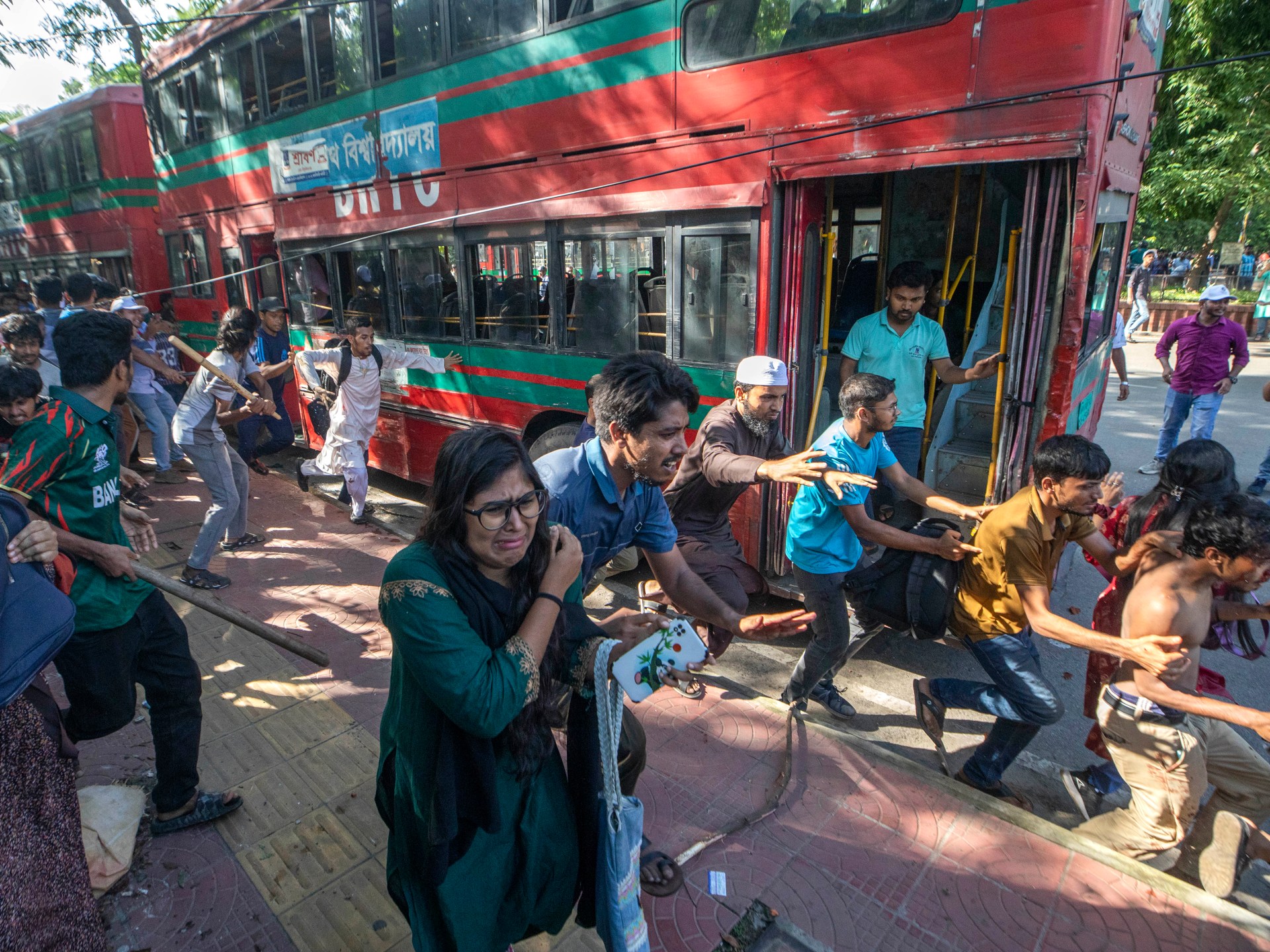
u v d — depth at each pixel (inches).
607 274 196.2
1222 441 344.8
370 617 181.9
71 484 96.9
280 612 185.0
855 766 125.2
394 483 309.1
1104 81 119.3
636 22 175.5
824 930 95.0
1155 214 629.0
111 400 103.6
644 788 121.4
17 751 77.8
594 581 205.6
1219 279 750.5
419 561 62.7
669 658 70.0
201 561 196.9
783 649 179.2
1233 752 104.0
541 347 215.9
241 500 223.5
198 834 112.0
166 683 107.3
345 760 128.2
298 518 255.3
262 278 335.0
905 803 116.6
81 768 128.0
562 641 71.0
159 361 271.4
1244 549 88.0
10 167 537.0
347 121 262.5
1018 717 117.0
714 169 167.9
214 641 169.9
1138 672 99.5
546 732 70.8
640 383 81.7
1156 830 102.8
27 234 541.3
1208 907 96.7
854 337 179.8
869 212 241.4
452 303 244.8
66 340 99.4
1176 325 284.7
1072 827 122.2
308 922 97.0
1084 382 187.0
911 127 140.5
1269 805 106.0
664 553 95.7
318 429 307.0
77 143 440.5
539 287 214.7
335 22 257.3
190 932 96.2
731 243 169.6
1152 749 99.7
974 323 230.8
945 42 135.5
